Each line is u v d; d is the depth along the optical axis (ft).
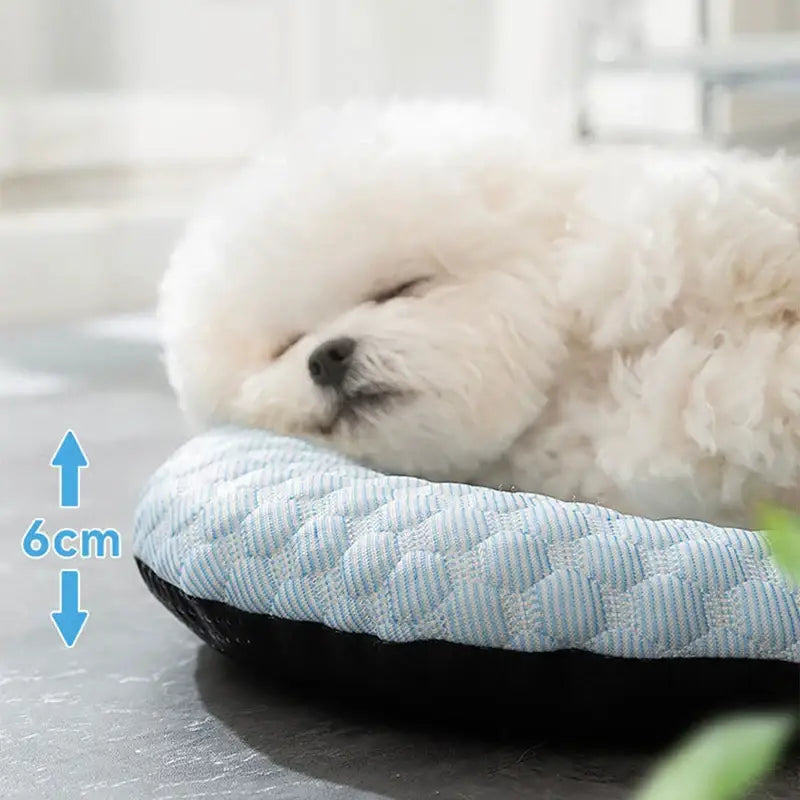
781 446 1.86
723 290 1.91
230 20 5.69
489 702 1.80
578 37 5.15
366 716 1.87
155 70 5.57
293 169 2.09
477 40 6.21
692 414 1.87
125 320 5.16
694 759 1.02
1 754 1.83
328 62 5.90
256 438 2.02
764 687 1.75
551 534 1.78
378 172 2.03
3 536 2.53
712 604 1.74
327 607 1.81
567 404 2.00
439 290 2.01
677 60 4.39
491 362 1.98
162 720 1.88
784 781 1.71
